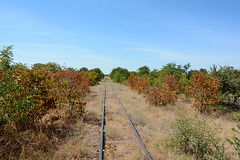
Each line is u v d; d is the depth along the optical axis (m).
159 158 4.19
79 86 8.32
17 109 4.58
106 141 5.24
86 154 4.40
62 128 6.09
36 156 3.95
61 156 4.17
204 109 9.20
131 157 4.16
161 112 9.34
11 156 3.83
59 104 7.43
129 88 25.62
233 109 9.55
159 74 17.09
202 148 4.41
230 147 4.98
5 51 4.52
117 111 9.33
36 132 5.05
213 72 10.34
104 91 19.39
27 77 5.03
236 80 9.58
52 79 6.80
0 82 4.34
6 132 4.46
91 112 8.78
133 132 6.02
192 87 9.66
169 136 5.47
